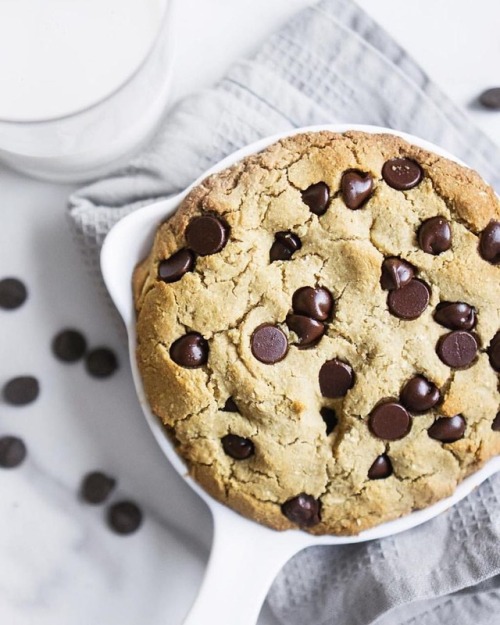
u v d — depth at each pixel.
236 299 0.44
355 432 0.44
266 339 0.44
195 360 0.44
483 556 0.47
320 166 0.44
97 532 0.50
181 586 0.50
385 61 0.50
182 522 0.50
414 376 0.44
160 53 0.47
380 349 0.44
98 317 0.50
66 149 0.48
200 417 0.44
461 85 0.51
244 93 0.49
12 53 0.46
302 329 0.44
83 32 0.46
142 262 0.46
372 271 0.44
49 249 0.51
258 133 0.49
